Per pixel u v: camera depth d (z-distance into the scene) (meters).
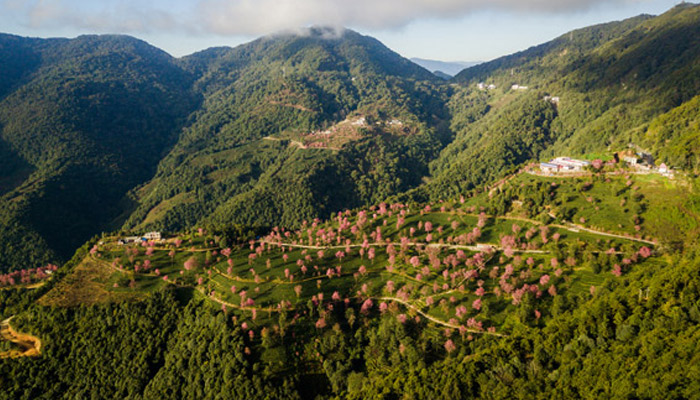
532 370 144.12
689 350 116.50
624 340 138.38
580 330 151.88
